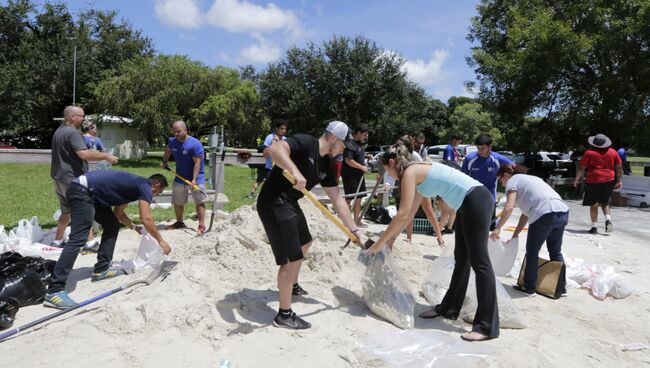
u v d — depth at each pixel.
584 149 19.31
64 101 34.44
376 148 37.56
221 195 7.79
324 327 3.89
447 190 4.00
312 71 36.31
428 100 38.53
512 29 18.67
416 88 37.34
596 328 4.46
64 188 5.99
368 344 3.62
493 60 19.05
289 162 3.55
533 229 5.25
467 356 3.45
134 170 20.77
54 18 34.34
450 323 4.33
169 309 3.86
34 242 6.43
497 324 3.95
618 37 16.70
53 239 6.64
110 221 5.20
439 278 4.86
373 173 23.89
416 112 36.69
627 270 6.61
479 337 3.86
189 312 3.85
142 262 5.43
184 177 7.68
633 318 4.75
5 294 4.20
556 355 3.75
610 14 17.16
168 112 28.20
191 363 3.28
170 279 4.42
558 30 17.02
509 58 19.23
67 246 4.48
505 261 5.57
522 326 4.27
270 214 3.74
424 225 8.48
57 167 5.96
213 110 30.75
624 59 17.38
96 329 3.73
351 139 8.15
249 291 4.55
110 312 3.84
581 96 18.50
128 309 3.87
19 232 6.41
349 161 7.96
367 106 36.31
